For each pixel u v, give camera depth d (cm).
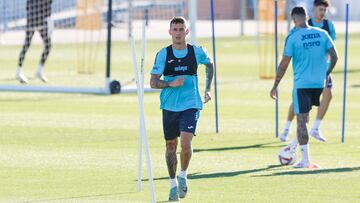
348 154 3975
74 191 3189
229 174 3509
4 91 6250
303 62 3656
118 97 5950
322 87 3678
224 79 7006
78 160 3797
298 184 3303
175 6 9419
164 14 9675
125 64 8094
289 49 3653
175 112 3030
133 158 3853
